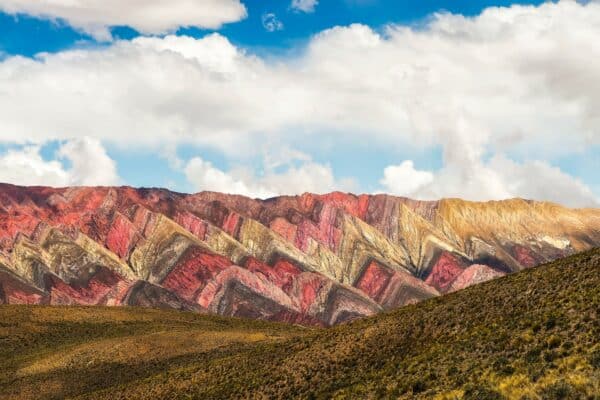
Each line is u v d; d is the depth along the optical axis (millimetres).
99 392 90750
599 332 40312
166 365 106812
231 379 73938
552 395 32250
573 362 36781
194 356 109688
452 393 39094
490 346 47062
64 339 151500
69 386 105125
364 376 57625
